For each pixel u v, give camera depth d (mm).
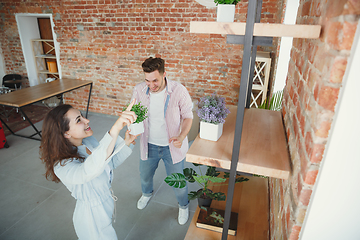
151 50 4234
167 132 2047
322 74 721
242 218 1527
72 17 4516
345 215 770
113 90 4805
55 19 4668
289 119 1284
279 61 3342
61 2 4484
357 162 696
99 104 5051
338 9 636
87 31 4520
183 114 1996
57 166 1352
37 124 4672
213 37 3820
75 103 5281
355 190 727
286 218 979
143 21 4086
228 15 928
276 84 3473
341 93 655
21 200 2668
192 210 2527
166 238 2199
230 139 1242
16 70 5676
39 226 2324
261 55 3568
